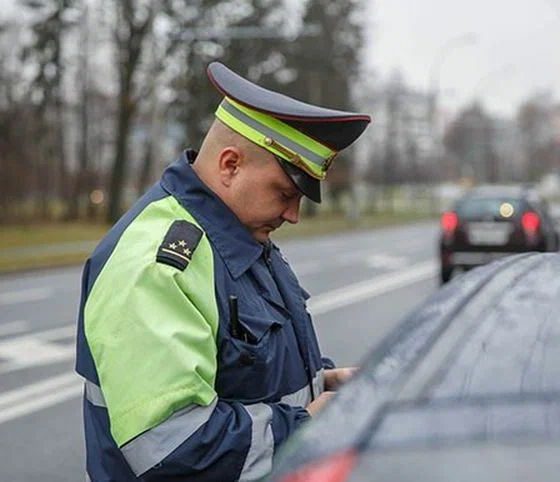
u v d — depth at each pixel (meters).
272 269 3.87
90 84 71.12
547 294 2.89
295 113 3.57
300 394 3.77
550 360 2.39
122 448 3.36
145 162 65.19
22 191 57.81
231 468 3.36
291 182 3.63
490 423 2.13
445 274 25.12
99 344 3.42
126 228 3.61
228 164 3.66
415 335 2.70
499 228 24.48
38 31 57.16
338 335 16.91
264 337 3.58
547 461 2.00
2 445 9.90
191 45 59.44
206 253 3.55
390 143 118.88
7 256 38.09
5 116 56.00
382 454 2.11
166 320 3.37
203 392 3.35
